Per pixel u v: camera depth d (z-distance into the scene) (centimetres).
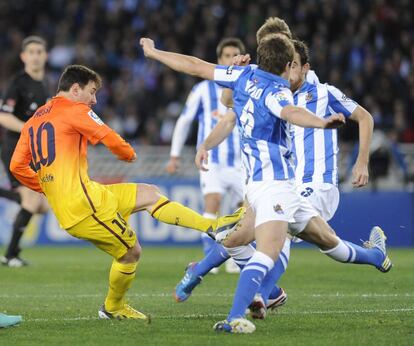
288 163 2214
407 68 7456
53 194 2395
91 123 2381
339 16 7950
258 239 2167
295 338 2100
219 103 4006
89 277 3759
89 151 6062
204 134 4034
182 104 7269
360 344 2031
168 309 2712
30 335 2180
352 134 6712
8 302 2898
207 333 2177
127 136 7094
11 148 4172
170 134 7031
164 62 2367
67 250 5516
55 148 2380
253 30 7769
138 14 8188
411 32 7888
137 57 7906
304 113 2059
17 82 4138
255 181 2202
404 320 2394
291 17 7962
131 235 2419
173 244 5906
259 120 2180
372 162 6012
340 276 3756
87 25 8125
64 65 7944
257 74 2211
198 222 2484
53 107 2422
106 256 5000
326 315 2502
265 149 2184
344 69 7500
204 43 7669
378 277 3700
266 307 2442
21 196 4238
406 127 7088
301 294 3103
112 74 7781
